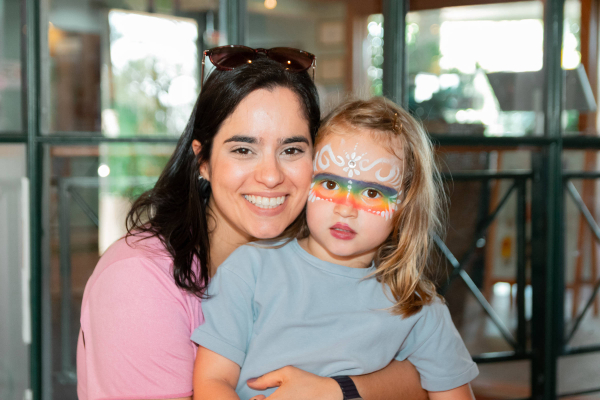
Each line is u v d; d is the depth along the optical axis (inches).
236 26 100.3
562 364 113.6
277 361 43.6
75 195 108.3
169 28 117.3
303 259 48.0
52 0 115.7
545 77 108.8
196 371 41.8
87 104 120.3
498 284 110.8
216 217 48.0
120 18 119.3
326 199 45.5
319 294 46.2
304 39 129.6
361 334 44.7
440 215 94.1
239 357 43.3
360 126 45.9
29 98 90.3
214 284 44.8
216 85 43.0
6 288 92.5
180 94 121.5
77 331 106.9
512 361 111.1
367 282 47.6
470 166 107.1
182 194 46.4
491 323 110.7
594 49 114.7
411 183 47.7
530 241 111.2
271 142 42.6
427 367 46.9
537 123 110.2
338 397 40.3
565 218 114.2
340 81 127.4
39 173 92.0
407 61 102.8
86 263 110.6
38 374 92.7
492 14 105.7
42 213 94.3
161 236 42.4
